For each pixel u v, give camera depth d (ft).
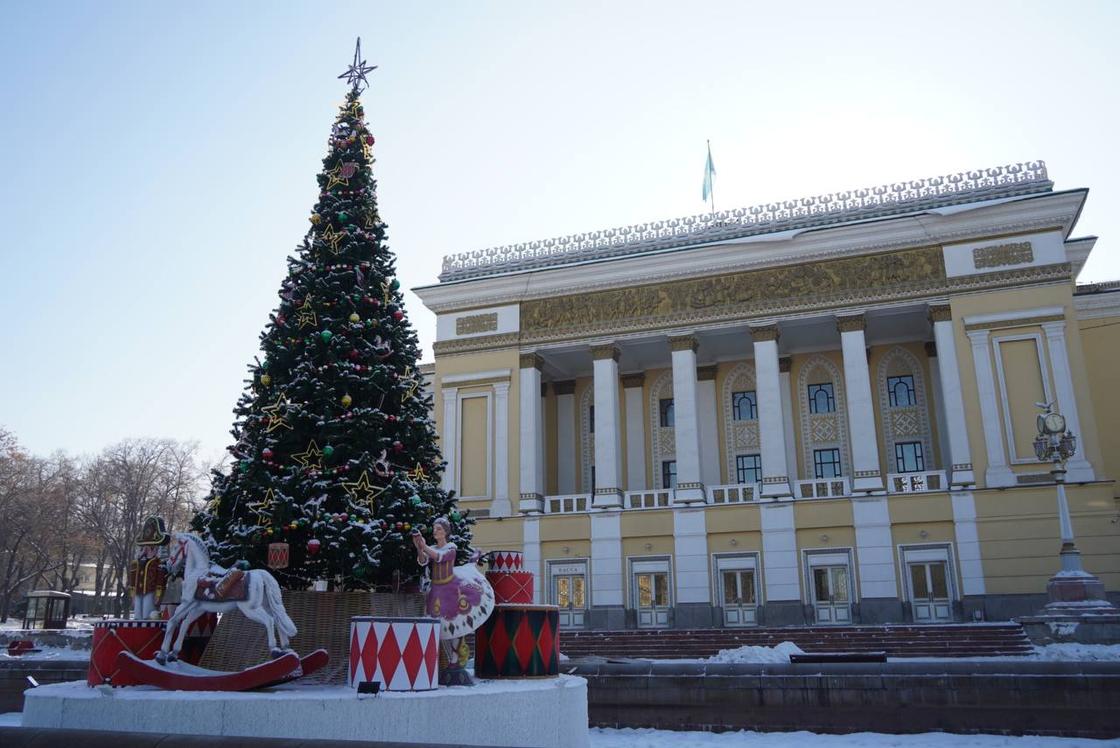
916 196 130.72
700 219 141.69
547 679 42.86
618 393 147.64
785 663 61.77
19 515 236.43
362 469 47.91
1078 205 120.47
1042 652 75.20
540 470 141.49
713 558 126.62
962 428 119.24
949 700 52.95
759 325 132.36
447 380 146.61
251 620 42.32
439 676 39.83
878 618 116.47
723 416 150.51
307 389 49.65
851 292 128.88
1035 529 112.57
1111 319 136.98
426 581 46.80
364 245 54.85
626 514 132.26
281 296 52.80
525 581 49.57
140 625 42.39
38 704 36.27
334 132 57.77
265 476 46.14
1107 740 49.65
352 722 33.17
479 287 147.84
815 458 144.25
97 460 254.68
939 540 116.88
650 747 51.08
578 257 146.10
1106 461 132.67
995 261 122.52
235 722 33.12
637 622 127.95
